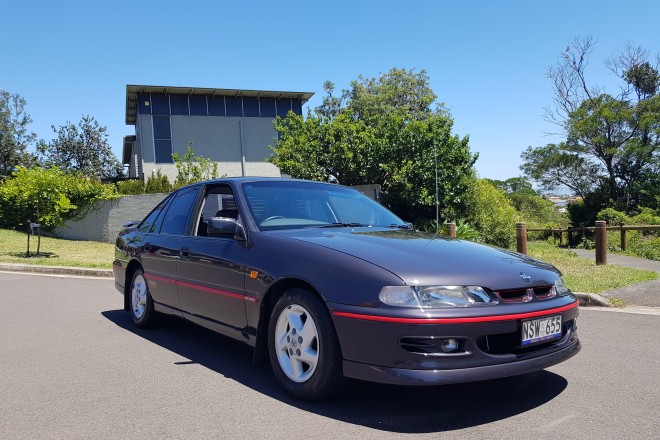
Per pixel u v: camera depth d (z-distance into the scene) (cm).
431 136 1638
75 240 1808
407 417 324
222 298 424
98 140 4375
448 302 306
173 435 306
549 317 336
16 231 1914
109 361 461
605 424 314
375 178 1720
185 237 497
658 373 412
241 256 405
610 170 3469
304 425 315
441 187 1617
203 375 418
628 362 441
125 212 1747
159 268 528
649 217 2578
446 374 296
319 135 1806
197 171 2377
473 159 1673
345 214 478
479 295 314
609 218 2748
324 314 332
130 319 643
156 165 3048
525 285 335
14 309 710
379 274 317
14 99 3953
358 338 313
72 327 599
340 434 301
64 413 343
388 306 305
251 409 343
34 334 565
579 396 361
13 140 3888
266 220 427
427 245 375
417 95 3703
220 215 466
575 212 3619
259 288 381
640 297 711
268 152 3306
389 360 303
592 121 3400
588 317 618
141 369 436
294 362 355
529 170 3784
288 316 362
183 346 511
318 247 359
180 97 3138
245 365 445
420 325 297
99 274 1074
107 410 346
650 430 305
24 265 1168
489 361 306
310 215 455
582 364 436
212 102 3194
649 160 3291
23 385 399
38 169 1520
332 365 328
